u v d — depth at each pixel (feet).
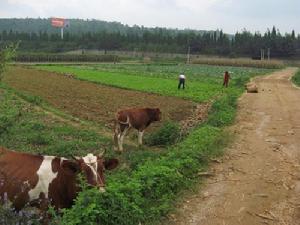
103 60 391.04
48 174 28.19
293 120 82.38
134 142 64.39
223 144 58.29
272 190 41.09
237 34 568.41
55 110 90.48
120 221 29.96
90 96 120.06
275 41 515.91
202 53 531.50
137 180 36.29
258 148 57.41
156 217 32.86
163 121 81.35
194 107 103.55
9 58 72.49
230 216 34.65
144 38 563.48
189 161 44.70
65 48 515.91
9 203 25.32
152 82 172.76
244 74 262.06
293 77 229.86
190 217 34.01
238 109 96.78
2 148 29.53
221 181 43.04
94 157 28.68
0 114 76.07
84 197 27.81
